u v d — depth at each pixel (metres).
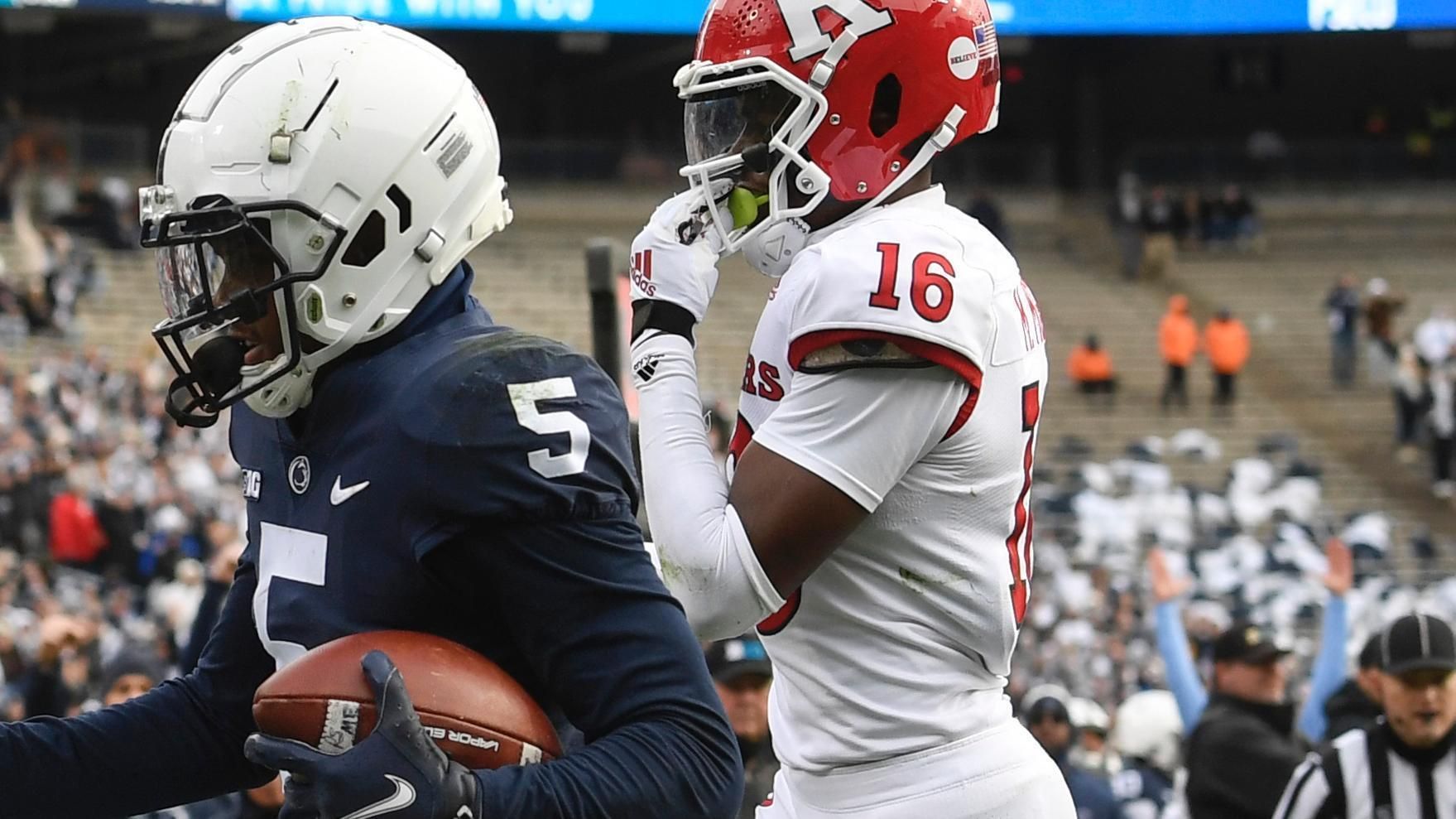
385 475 6.90
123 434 50.88
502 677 6.85
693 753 6.63
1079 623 47.81
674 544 7.77
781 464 7.76
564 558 6.72
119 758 8.04
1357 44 112.12
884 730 8.28
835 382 7.79
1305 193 103.06
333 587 7.06
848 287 7.81
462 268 7.62
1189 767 15.84
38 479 43.06
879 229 8.07
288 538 7.29
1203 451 76.25
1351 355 84.62
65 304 66.75
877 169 8.26
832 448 7.74
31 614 31.83
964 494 8.15
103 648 29.88
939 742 8.29
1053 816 8.45
